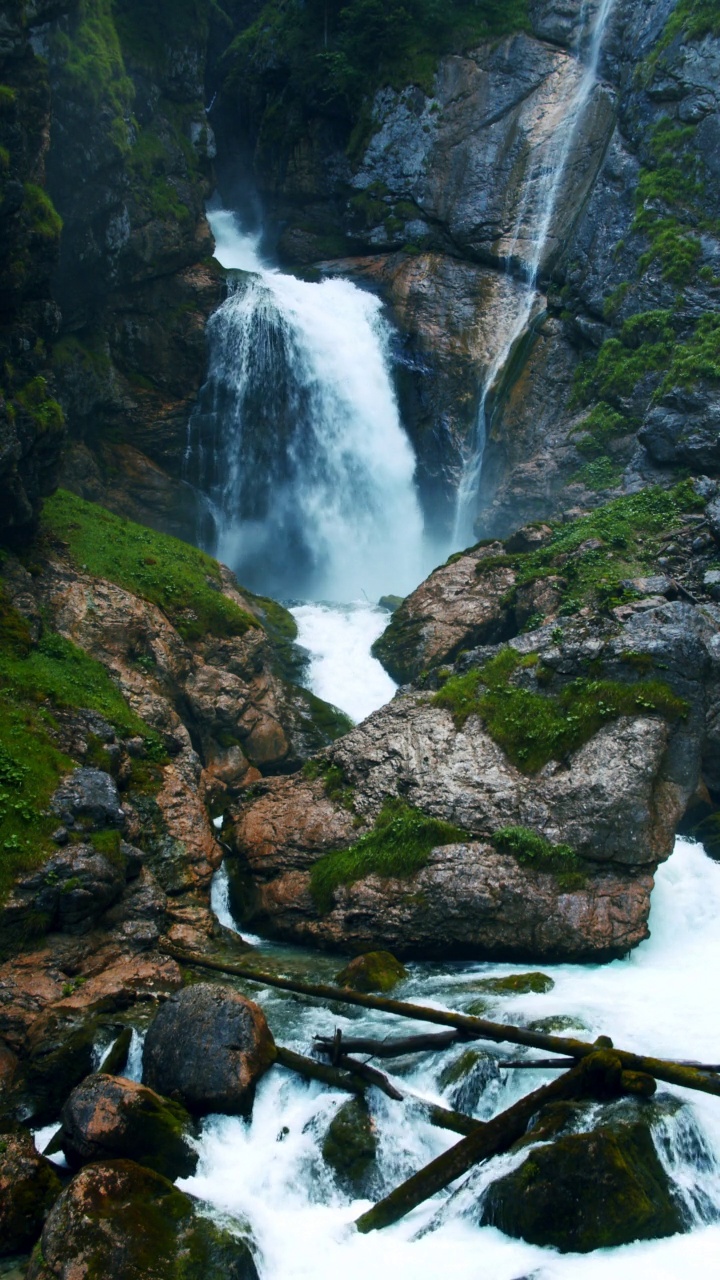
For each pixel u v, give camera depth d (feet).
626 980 46.19
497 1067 37.17
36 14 75.56
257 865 55.77
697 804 60.18
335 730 71.67
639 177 100.94
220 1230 30.60
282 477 103.71
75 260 90.74
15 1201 32.12
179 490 98.07
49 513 72.49
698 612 58.49
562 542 74.79
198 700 66.18
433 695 60.54
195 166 104.58
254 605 81.51
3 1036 41.57
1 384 61.31
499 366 106.93
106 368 94.32
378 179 119.03
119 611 65.72
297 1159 34.68
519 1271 29.48
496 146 114.52
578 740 54.19
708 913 53.67
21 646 58.23
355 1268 30.58
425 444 108.88
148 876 51.42
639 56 107.04
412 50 119.44
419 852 51.83
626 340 94.58
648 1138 32.45
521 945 49.11
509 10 118.21
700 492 76.43
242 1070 36.94
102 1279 28.66
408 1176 34.81
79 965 45.52
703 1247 30.58
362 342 109.60
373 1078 37.01
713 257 93.40
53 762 51.55
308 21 124.98
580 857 50.90
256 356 102.37
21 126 58.90
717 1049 37.55
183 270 101.40
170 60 103.14
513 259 111.14
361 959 46.83
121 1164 31.83
